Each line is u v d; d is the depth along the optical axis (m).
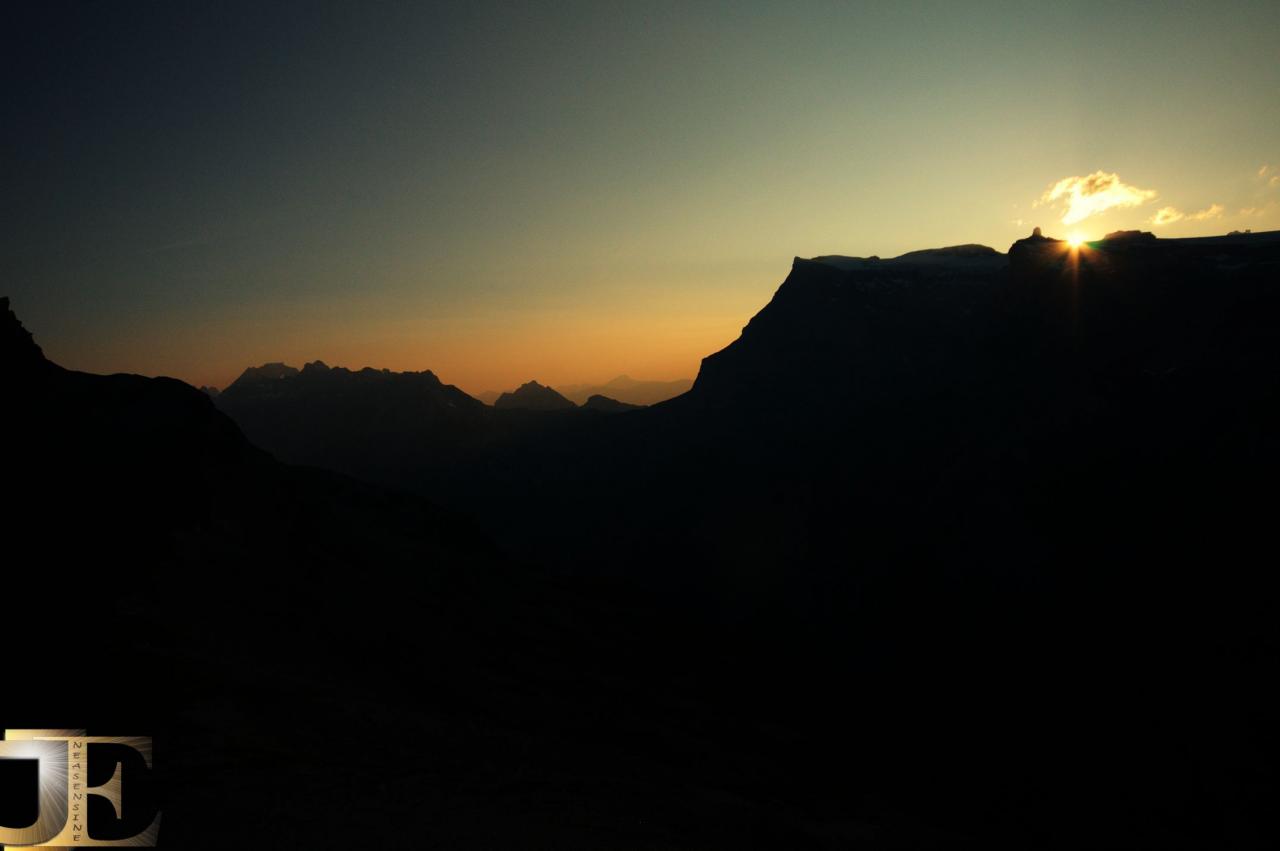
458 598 50.75
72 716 17.14
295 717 21.14
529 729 31.86
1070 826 52.47
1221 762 64.88
